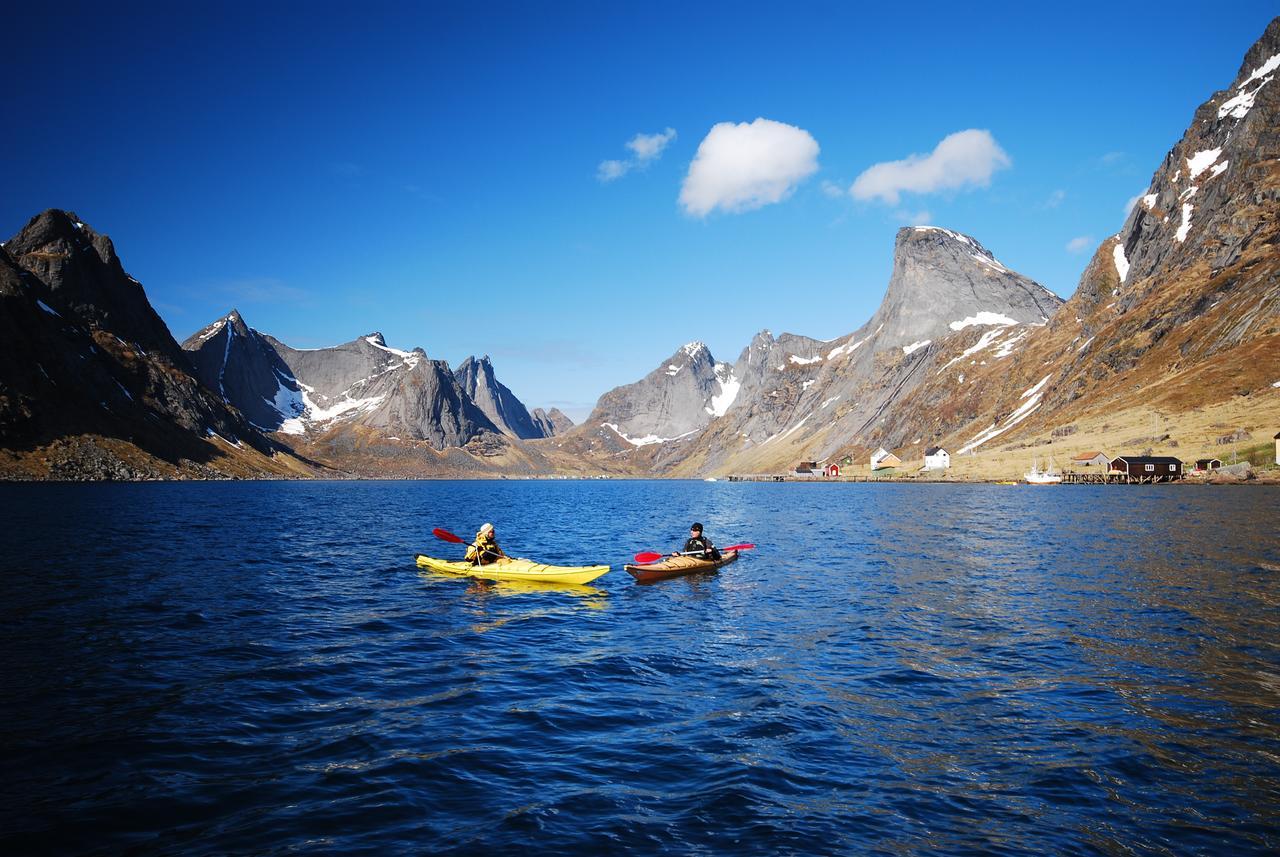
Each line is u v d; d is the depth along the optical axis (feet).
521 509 299.58
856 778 31.89
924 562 106.93
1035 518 188.44
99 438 654.53
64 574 89.35
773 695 44.11
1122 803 29.25
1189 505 222.48
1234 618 63.31
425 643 58.59
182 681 46.24
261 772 32.35
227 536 147.64
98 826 26.76
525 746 35.94
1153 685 44.75
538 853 25.22
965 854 25.34
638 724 39.22
